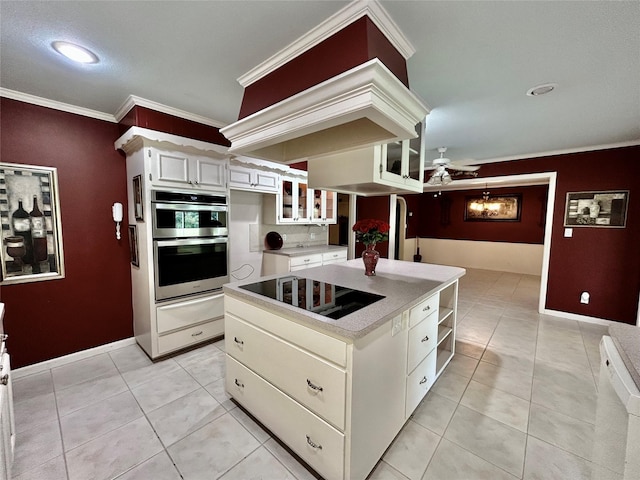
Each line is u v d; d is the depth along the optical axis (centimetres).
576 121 272
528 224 689
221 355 274
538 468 153
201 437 173
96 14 132
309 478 146
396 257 775
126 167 282
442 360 248
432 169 530
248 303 179
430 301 200
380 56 134
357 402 131
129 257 290
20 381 229
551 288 399
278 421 163
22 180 230
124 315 289
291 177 383
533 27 138
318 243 496
